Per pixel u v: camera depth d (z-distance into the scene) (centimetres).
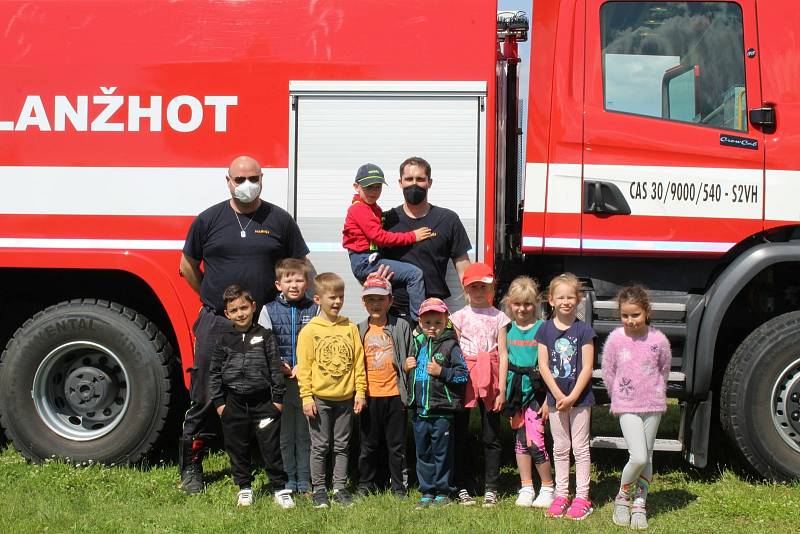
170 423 593
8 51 571
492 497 523
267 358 515
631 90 554
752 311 594
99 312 576
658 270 566
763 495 530
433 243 537
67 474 552
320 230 560
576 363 507
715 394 622
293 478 546
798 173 546
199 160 563
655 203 548
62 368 591
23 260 564
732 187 548
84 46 570
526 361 522
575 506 501
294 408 543
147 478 559
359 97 559
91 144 566
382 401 524
